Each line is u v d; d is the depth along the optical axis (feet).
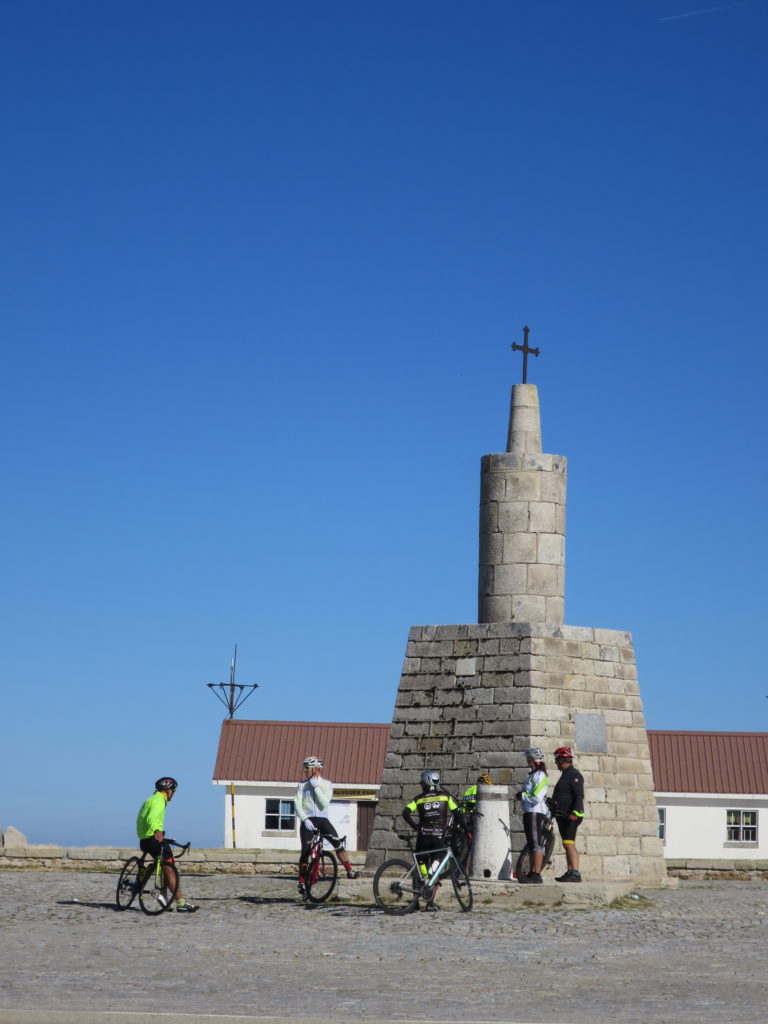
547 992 42.47
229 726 180.45
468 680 78.79
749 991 42.63
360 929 57.93
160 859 64.28
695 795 170.91
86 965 47.85
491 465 81.87
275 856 94.73
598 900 65.72
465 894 66.49
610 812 78.23
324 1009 39.50
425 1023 36.99
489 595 80.89
